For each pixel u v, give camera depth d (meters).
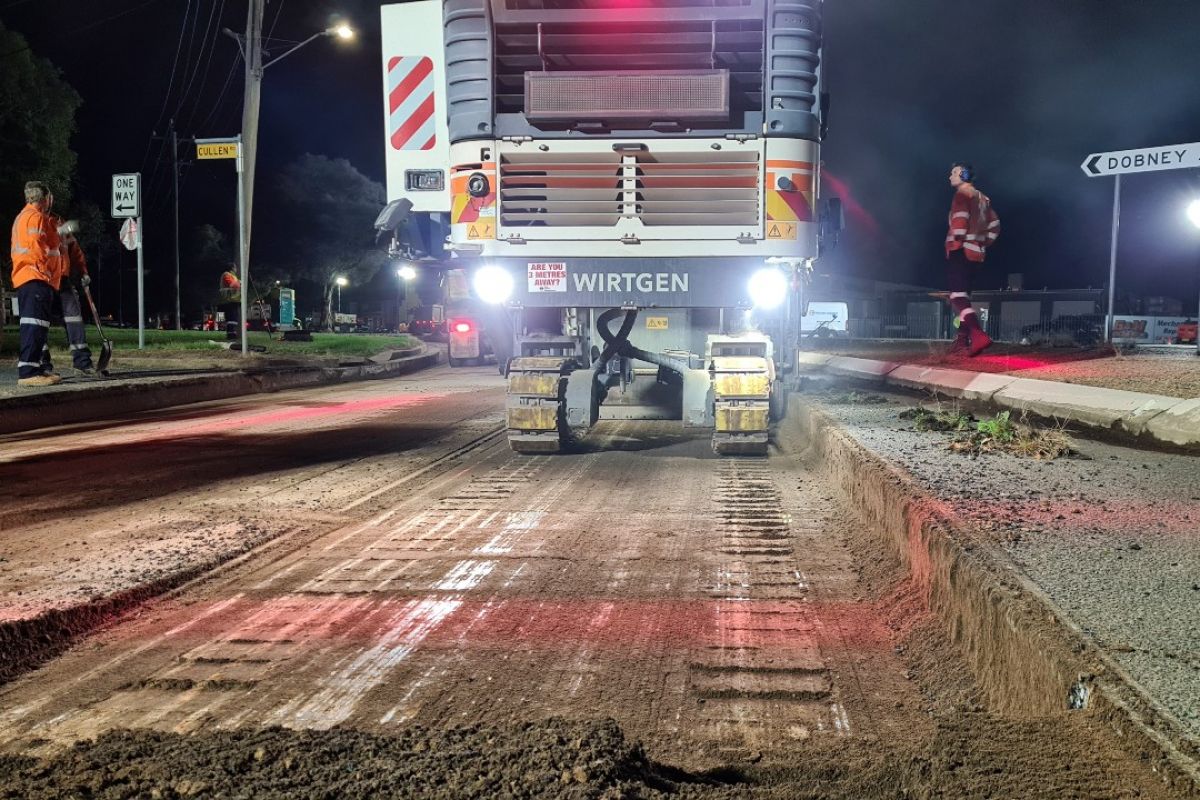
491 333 10.27
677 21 8.23
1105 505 5.48
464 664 4.27
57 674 4.23
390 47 9.32
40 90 35.81
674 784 3.05
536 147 8.41
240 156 23.17
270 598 5.25
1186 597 3.80
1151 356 13.64
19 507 7.43
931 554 4.84
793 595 5.21
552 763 3.03
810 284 11.06
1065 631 3.37
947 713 3.71
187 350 24.56
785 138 8.30
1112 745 2.74
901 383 13.25
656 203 8.42
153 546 6.23
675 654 4.37
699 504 7.50
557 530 6.70
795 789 3.06
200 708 3.83
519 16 8.31
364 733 3.41
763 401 9.38
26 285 14.24
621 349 10.23
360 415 13.80
